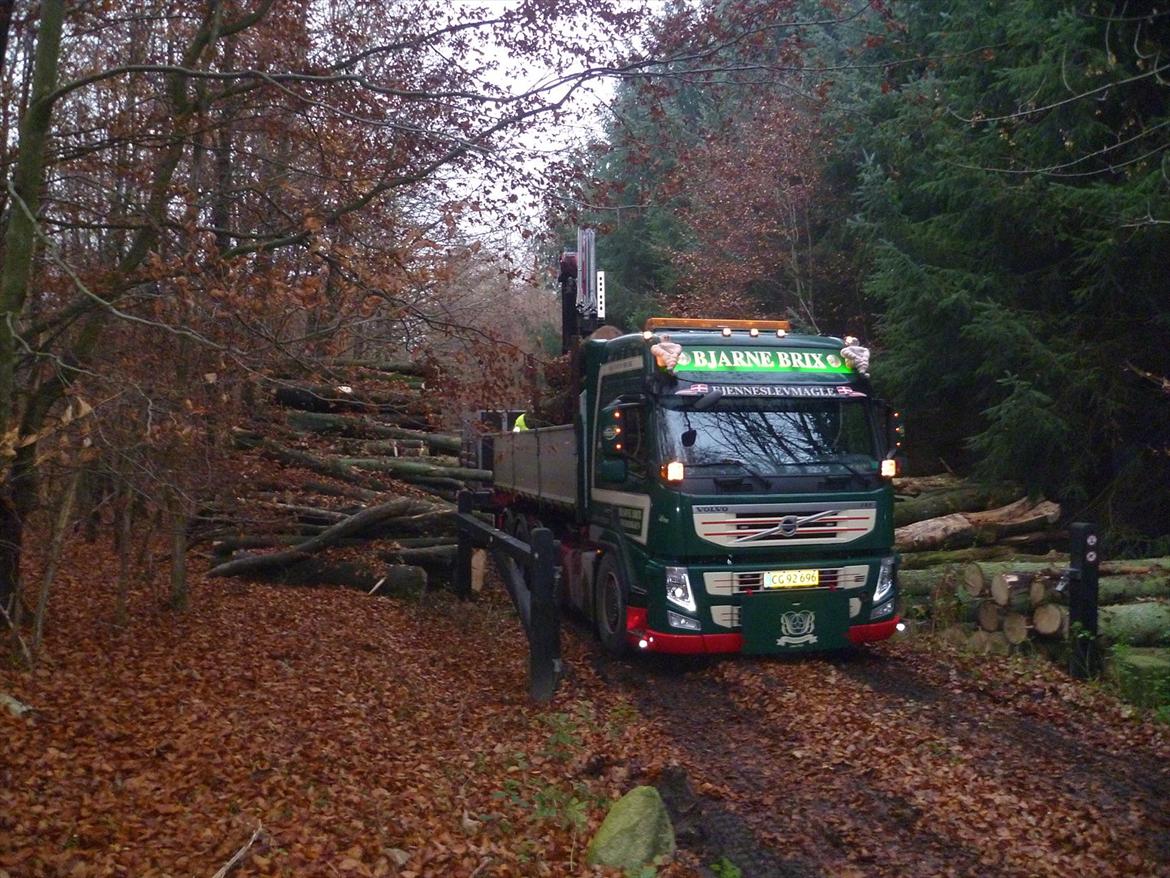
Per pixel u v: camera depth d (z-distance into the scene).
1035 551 13.90
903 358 16.17
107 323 8.71
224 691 8.12
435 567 14.07
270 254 9.54
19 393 8.49
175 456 9.04
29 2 10.38
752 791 6.87
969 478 15.23
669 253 27.02
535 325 28.73
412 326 9.70
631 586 9.87
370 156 9.70
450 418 13.10
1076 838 5.98
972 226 15.13
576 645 11.25
